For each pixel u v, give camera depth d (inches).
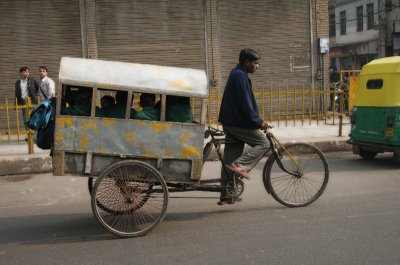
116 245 195.3
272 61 609.9
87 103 208.8
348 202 252.1
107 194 208.4
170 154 207.8
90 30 557.3
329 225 213.8
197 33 586.6
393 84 339.6
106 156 205.5
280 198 244.1
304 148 245.3
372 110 355.9
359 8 1408.7
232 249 186.7
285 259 175.2
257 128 228.7
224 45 595.8
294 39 614.9
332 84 712.4
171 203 259.6
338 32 1542.8
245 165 228.5
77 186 310.2
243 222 222.4
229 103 228.1
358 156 396.2
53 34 550.6
